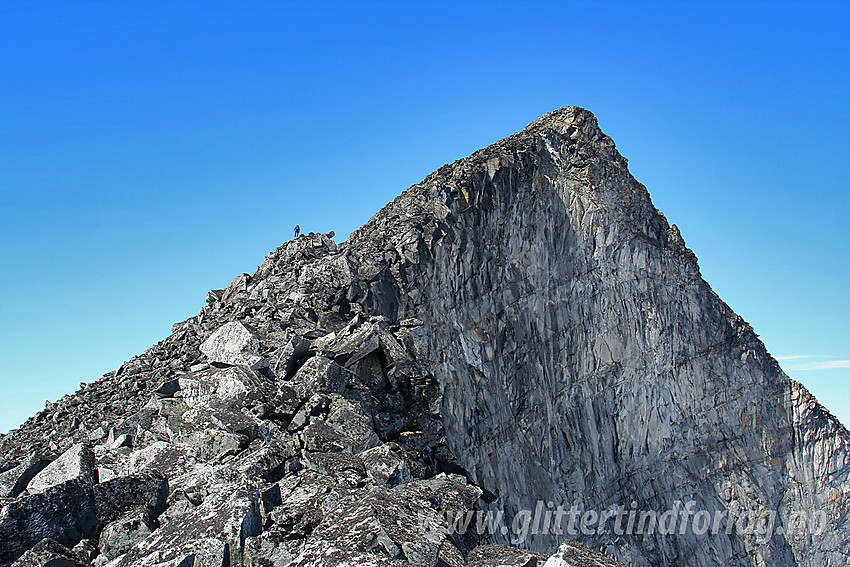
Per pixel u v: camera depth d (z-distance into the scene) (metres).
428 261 31.61
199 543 12.59
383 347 23.52
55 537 13.54
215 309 29.92
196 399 18.94
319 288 27.50
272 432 17.72
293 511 13.98
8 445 23.39
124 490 14.62
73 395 26.31
